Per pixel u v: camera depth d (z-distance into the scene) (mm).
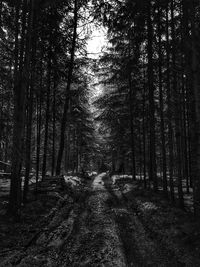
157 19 14930
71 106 27547
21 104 10406
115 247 8398
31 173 28859
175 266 6992
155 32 15750
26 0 11664
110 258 7547
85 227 10688
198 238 7738
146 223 11078
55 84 20625
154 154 16875
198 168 8828
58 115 24062
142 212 12773
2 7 13211
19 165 10164
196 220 8961
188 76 10961
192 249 7363
